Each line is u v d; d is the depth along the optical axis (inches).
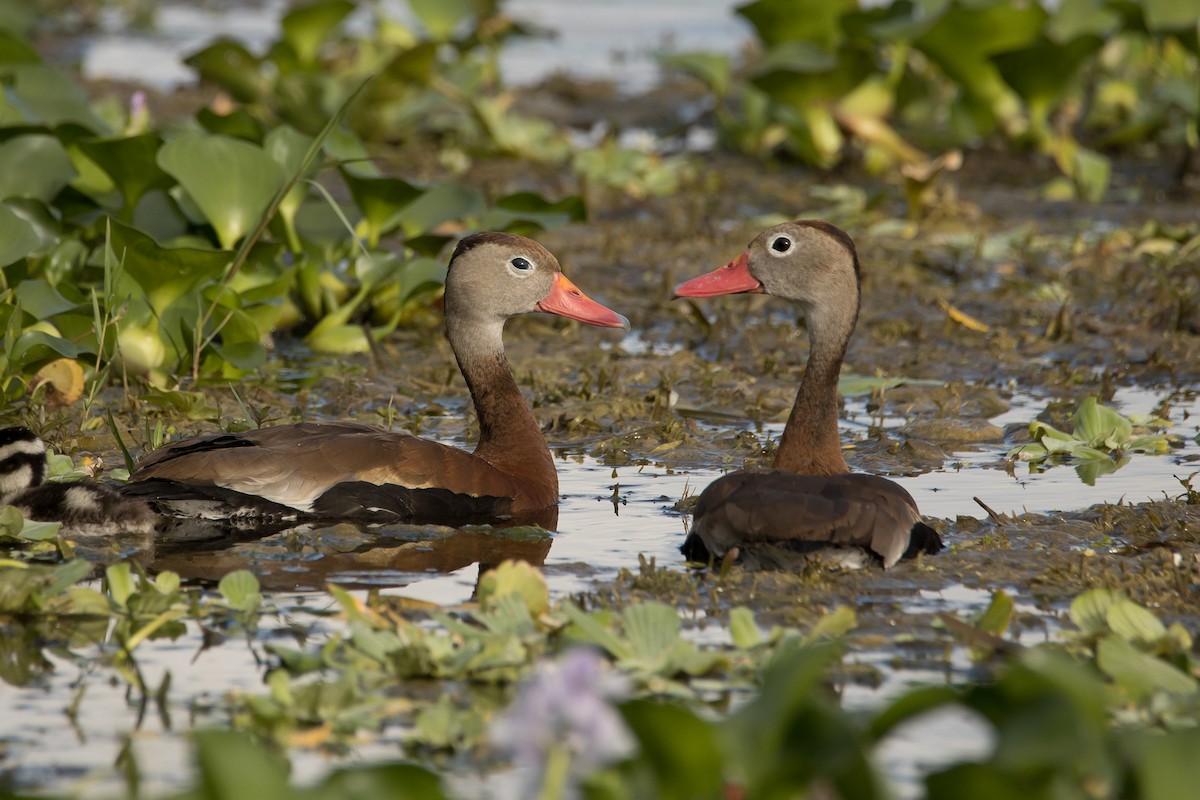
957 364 628.7
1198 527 414.3
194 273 552.7
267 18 1593.3
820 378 447.8
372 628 332.2
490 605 340.5
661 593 365.7
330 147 644.7
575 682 223.1
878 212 880.9
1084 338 658.2
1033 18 909.8
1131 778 243.1
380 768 232.7
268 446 425.7
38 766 273.7
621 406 558.9
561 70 1280.8
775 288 453.1
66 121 661.3
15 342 506.3
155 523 416.5
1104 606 335.0
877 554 381.1
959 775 233.8
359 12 1497.3
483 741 285.7
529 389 595.8
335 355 622.8
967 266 775.7
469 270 469.4
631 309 713.0
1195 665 311.0
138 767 271.1
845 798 237.1
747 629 328.5
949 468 493.4
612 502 456.8
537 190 932.0
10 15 1192.2
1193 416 551.8
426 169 984.9
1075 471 486.0
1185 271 735.7
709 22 1590.8
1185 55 1104.2
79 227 622.2
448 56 1186.6
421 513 431.5
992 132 1022.4
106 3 1541.6
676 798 239.1
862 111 975.6
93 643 332.8
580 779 240.8
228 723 292.0
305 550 402.3
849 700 302.5
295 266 613.3
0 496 415.2
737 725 240.8
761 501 375.2
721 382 600.4
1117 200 931.3
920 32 928.9
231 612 350.0
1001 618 332.2
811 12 976.3
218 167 582.6
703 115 1132.5
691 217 865.5
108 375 547.2
